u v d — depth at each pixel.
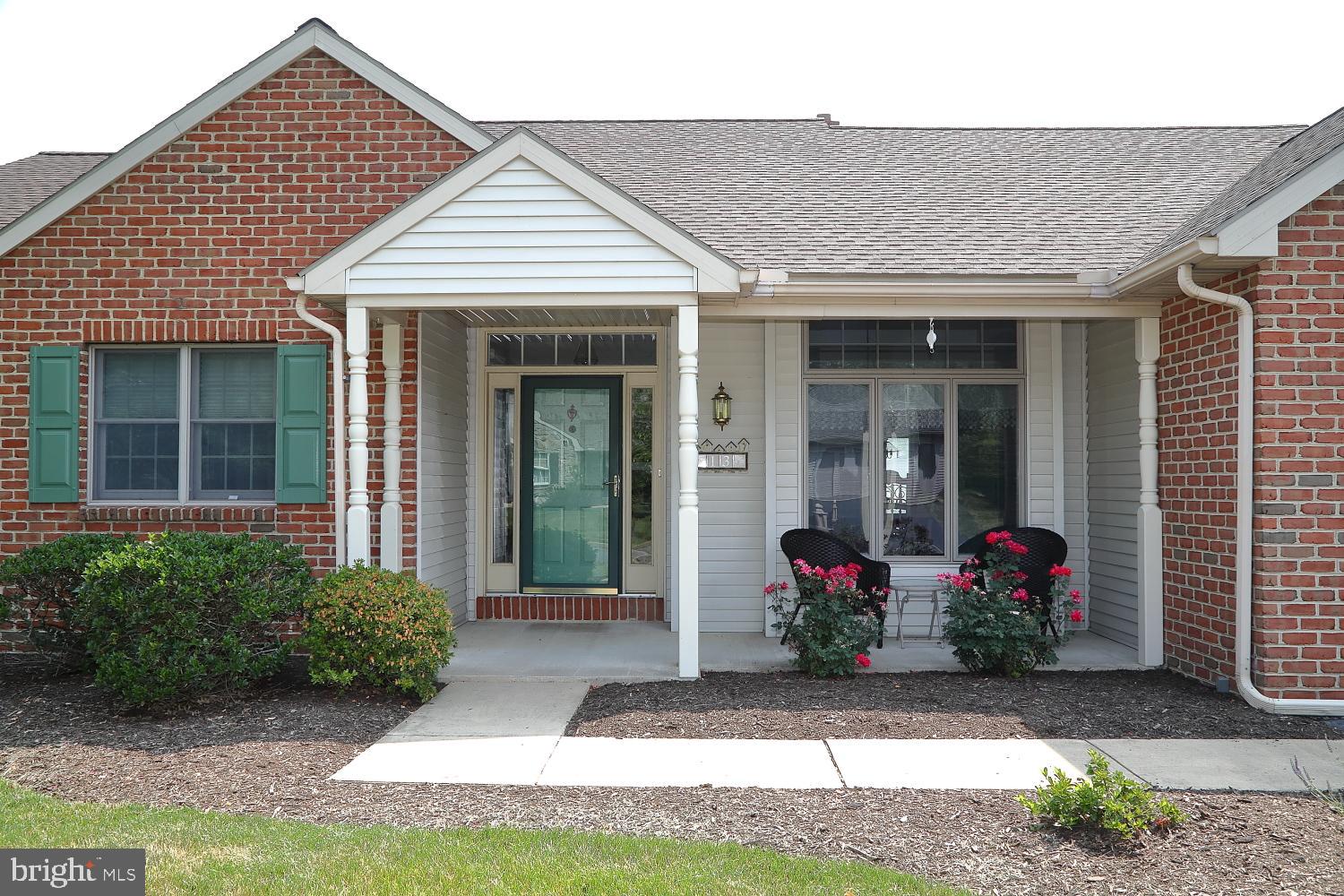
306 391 8.28
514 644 8.66
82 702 6.67
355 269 7.21
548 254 7.10
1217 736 5.83
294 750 5.60
